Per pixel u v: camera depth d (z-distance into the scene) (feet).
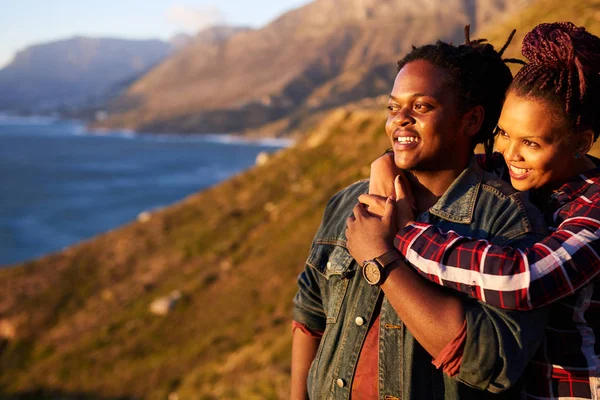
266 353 60.08
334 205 7.93
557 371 6.26
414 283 6.09
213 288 111.86
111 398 84.38
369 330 6.79
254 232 131.85
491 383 5.79
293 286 98.53
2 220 412.16
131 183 585.22
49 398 92.02
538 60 6.21
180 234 148.66
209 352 85.10
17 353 114.83
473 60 6.52
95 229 387.55
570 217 6.16
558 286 5.67
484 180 6.73
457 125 6.54
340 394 6.87
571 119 6.10
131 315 113.91
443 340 5.84
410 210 6.66
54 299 132.36
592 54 5.91
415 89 6.44
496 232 6.31
